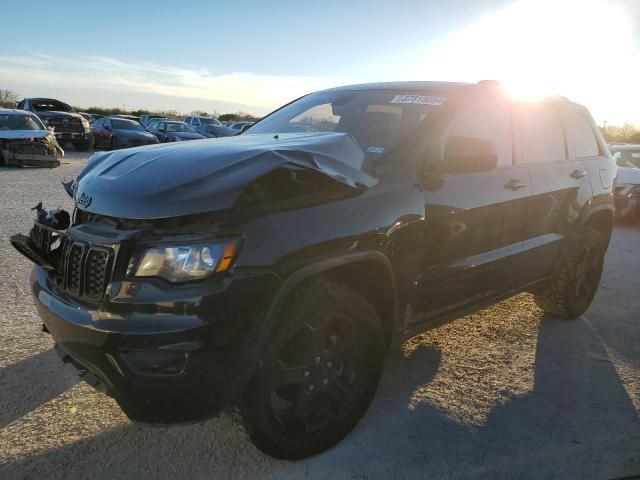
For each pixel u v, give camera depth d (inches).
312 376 112.3
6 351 156.4
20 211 364.2
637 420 137.1
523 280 173.6
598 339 188.7
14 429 121.3
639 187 423.2
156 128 1115.9
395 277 124.2
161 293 93.6
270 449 109.5
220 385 96.9
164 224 96.8
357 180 118.2
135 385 94.5
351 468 113.8
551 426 132.8
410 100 154.3
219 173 102.7
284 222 102.7
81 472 108.7
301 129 159.5
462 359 167.9
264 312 99.0
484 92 160.1
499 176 154.7
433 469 114.7
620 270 287.0
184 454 115.6
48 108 1018.1
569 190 185.0
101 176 112.7
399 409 137.1
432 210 131.5
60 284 111.0
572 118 201.3
